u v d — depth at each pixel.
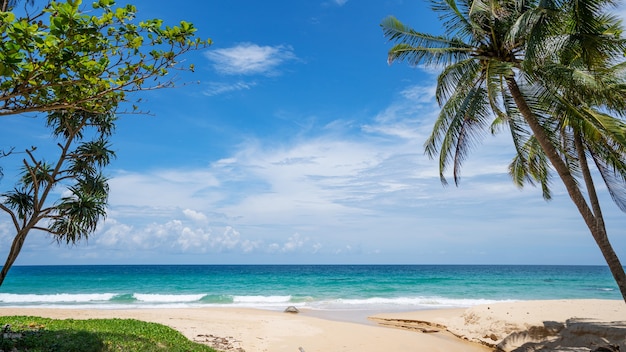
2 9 6.38
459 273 76.31
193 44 6.67
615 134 10.11
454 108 12.87
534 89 11.30
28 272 79.38
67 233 10.76
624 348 8.72
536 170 15.71
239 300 27.75
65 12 5.05
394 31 13.61
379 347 11.56
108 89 6.37
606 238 10.66
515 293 32.88
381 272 82.00
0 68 4.82
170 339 9.48
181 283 47.94
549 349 9.66
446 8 12.90
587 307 13.37
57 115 11.45
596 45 9.88
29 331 8.11
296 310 20.25
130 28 5.98
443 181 13.80
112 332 9.09
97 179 11.92
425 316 17.89
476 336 12.57
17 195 10.79
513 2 11.47
